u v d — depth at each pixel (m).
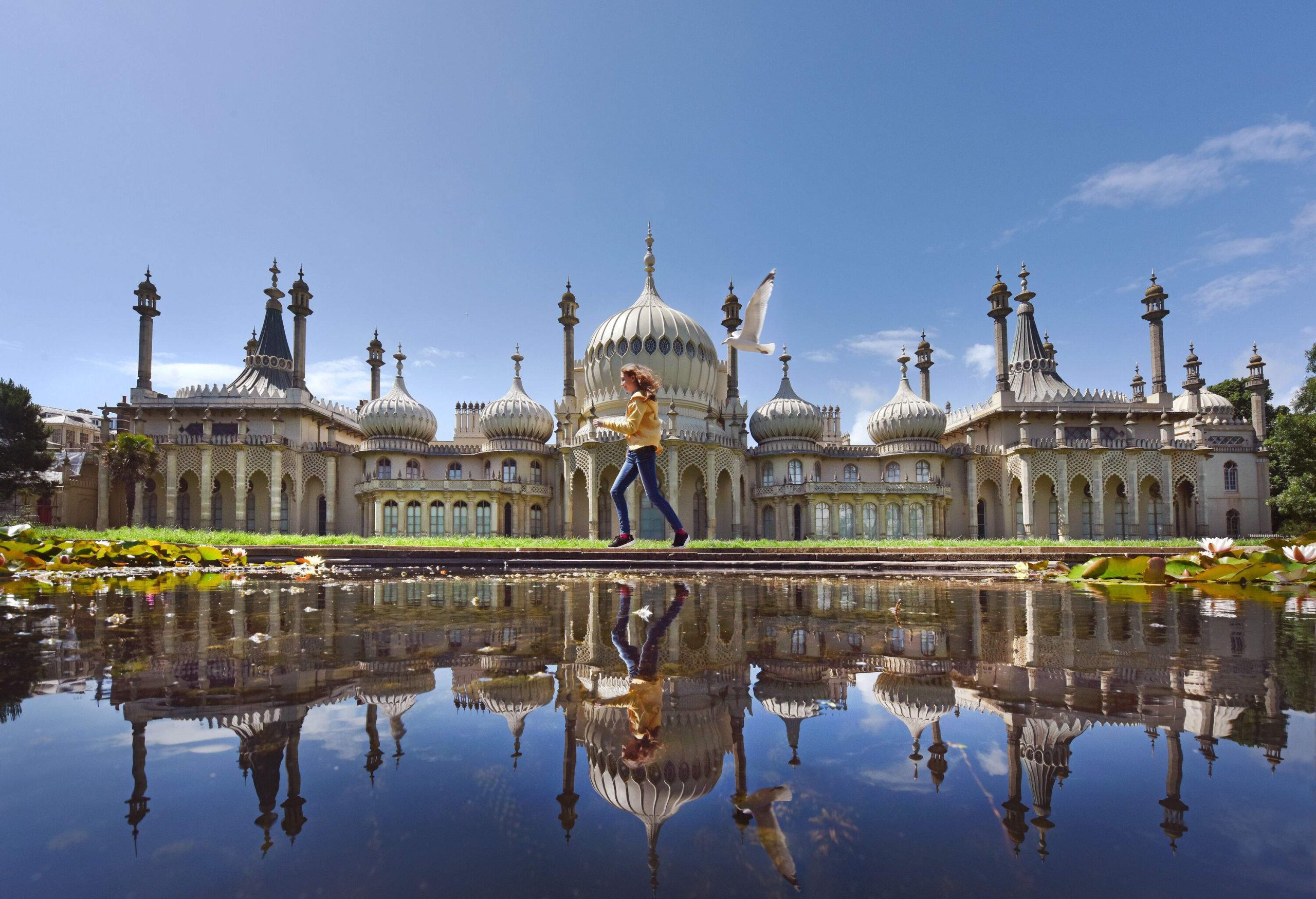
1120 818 1.57
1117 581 10.88
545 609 7.11
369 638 4.87
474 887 1.20
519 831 1.52
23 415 41.25
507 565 17.62
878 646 4.54
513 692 3.10
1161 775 1.91
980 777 1.91
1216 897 1.14
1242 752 2.10
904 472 44.03
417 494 40.38
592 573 15.63
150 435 41.81
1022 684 3.24
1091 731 2.38
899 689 3.16
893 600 8.17
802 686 3.23
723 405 44.91
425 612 6.69
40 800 1.71
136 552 14.08
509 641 4.76
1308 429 37.78
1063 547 20.55
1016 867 1.29
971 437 47.84
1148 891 1.15
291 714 2.66
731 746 2.25
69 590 9.20
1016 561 17.16
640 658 4.03
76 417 68.19
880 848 1.40
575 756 2.15
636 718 2.63
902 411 44.03
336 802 1.72
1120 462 40.16
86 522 43.88
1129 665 3.73
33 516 42.34
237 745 2.24
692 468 41.75
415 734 2.39
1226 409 53.97
